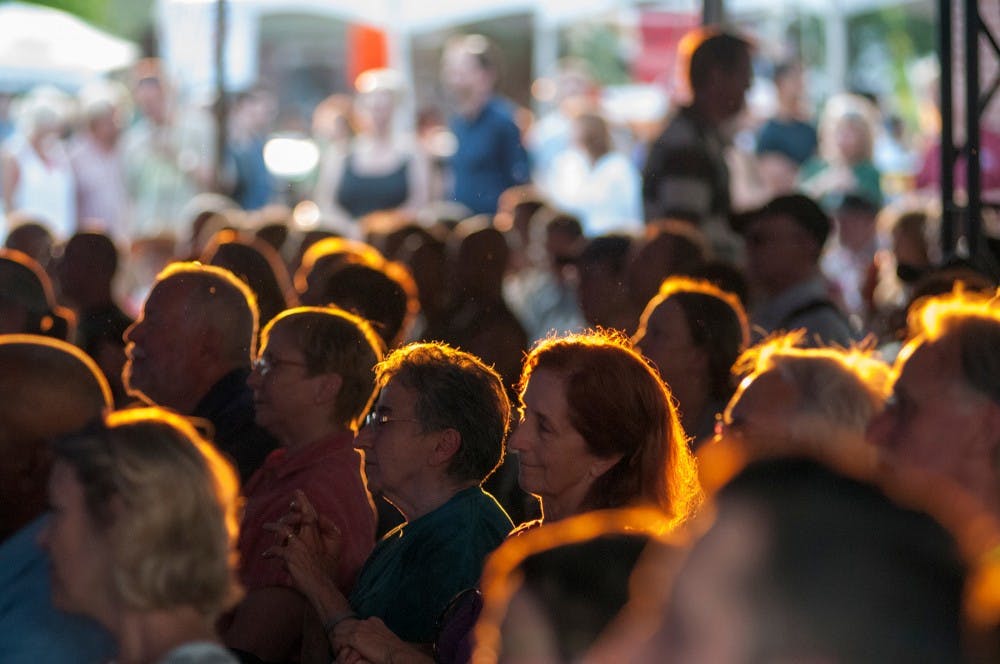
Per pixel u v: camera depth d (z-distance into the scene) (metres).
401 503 6.34
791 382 5.42
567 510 5.55
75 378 5.40
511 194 19.20
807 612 1.86
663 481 5.53
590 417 5.45
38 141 22.59
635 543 3.00
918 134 28.61
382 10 27.70
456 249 11.77
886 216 17.69
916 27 29.59
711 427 8.01
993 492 4.33
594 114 20.94
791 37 27.72
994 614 1.98
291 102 31.45
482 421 6.27
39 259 14.16
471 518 6.18
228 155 23.73
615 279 10.73
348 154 22.09
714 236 12.99
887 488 1.97
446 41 29.09
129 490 3.97
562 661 2.69
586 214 20.70
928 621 1.89
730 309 8.12
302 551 6.15
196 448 4.13
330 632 6.00
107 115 23.20
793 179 21.77
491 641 2.70
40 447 5.28
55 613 4.62
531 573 2.92
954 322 4.45
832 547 1.88
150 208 23.52
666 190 12.93
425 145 23.45
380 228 15.57
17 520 5.28
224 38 20.77
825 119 22.89
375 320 9.47
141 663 3.99
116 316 10.99
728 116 13.16
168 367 8.10
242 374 8.20
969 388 4.34
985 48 15.70
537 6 27.34
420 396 6.23
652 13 28.44
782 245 10.21
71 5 33.09
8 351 5.39
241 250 10.16
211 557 4.04
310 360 6.96
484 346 10.74
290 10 27.19
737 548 1.90
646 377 5.57
